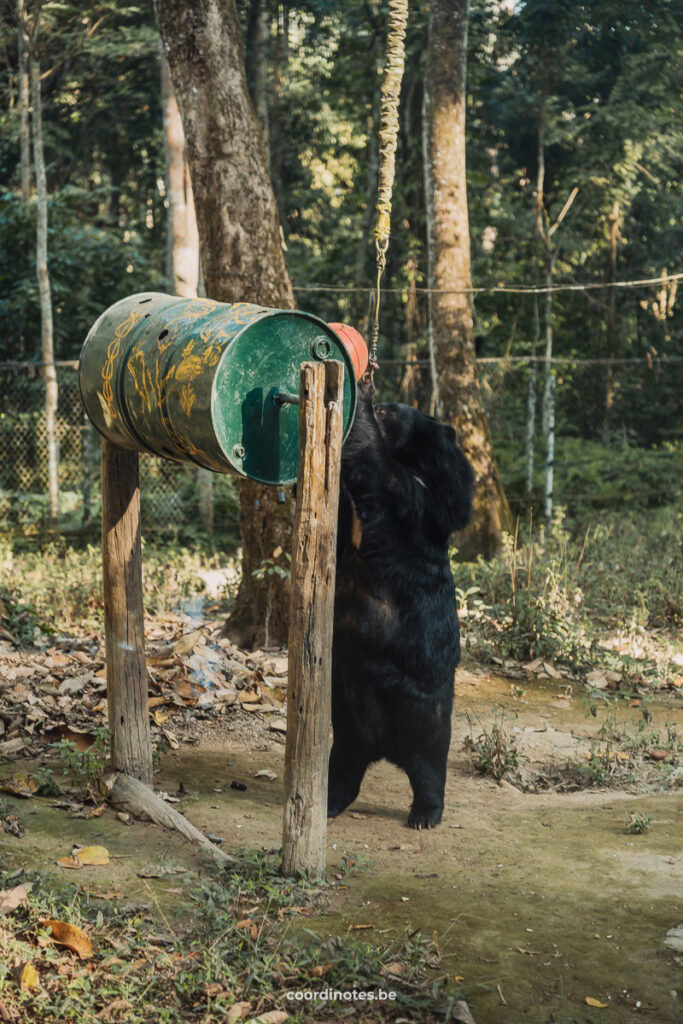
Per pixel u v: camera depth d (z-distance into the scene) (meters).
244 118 8.55
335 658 5.52
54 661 7.64
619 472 20.86
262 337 4.32
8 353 19.45
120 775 5.50
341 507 5.45
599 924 4.44
